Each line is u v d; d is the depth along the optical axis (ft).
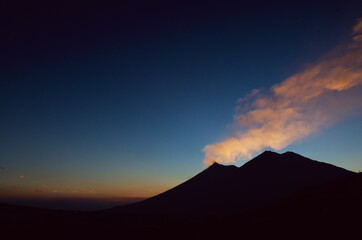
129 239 134.51
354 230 79.41
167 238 130.52
